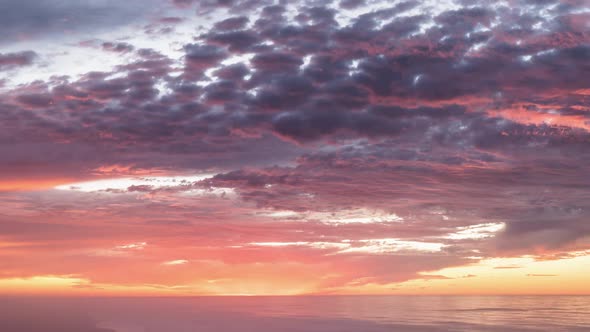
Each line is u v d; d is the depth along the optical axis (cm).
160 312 16688
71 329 11312
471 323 13475
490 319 14900
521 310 19225
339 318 14950
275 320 14025
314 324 12975
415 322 13738
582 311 18450
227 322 13250
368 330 11675
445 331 11425
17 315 13925
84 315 14875
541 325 12750
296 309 19425
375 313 17412
